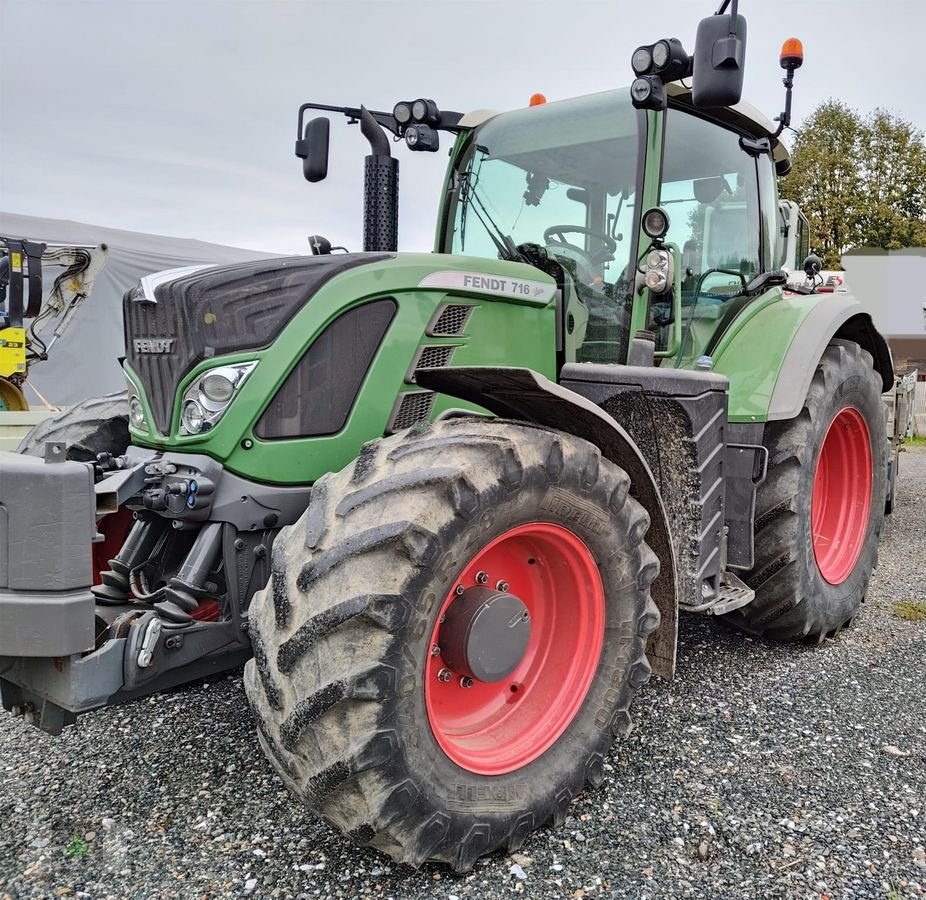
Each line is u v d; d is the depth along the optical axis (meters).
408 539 1.83
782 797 2.36
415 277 2.58
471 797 2.00
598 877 2.00
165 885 1.95
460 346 2.69
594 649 2.31
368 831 1.82
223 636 2.32
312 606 1.81
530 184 3.31
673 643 2.55
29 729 2.79
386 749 1.80
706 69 2.45
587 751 2.27
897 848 2.12
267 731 1.88
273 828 2.18
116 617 2.38
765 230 3.81
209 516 2.31
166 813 2.26
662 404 2.72
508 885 1.97
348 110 3.39
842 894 1.94
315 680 1.79
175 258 11.55
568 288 3.16
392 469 1.97
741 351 3.49
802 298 3.86
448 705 2.20
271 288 2.40
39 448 3.07
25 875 1.98
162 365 2.44
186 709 2.93
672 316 3.07
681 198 3.24
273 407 2.38
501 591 2.16
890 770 2.52
